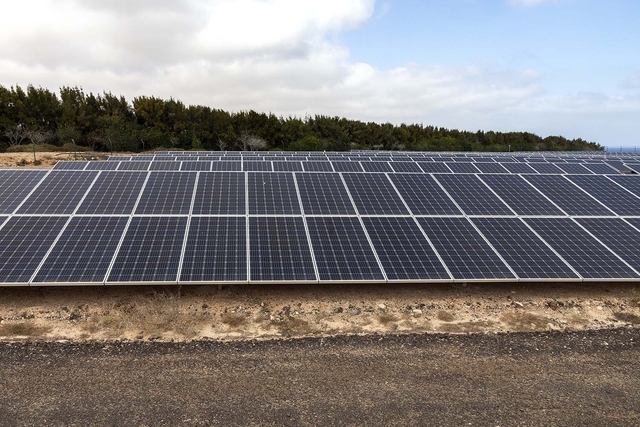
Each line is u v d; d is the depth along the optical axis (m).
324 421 8.60
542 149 135.50
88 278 14.04
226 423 8.47
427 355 11.57
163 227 16.81
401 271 15.50
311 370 10.60
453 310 15.02
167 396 9.34
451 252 16.70
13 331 12.44
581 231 18.50
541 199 21.23
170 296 14.84
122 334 12.57
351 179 22.02
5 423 8.32
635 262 16.50
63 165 28.39
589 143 158.25
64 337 12.27
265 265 15.27
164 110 91.38
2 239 15.34
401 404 9.25
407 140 129.38
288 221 17.86
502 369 10.92
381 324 13.89
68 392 9.41
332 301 15.31
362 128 125.75
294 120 111.38
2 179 19.14
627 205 20.86
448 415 8.92
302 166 30.20
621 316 14.83
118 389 9.58
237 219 17.70
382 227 18.00
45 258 14.66
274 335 12.84
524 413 9.08
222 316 13.92
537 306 15.48
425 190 21.55
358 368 10.75
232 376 10.23
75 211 17.38
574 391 9.98
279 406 9.06
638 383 10.42
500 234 18.05
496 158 48.03
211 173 21.30
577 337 12.98
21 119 69.50
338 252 16.22
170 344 11.93
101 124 76.88
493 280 15.38
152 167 29.62
